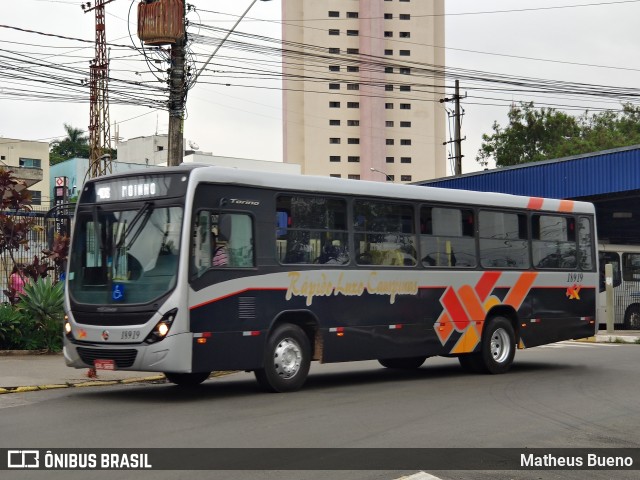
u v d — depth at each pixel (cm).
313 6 11556
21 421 1070
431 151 11894
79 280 1312
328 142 11644
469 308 1662
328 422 1079
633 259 3303
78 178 7312
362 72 11538
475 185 3712
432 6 11819
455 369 1828
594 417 1159
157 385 1506
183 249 1240
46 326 1892
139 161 8669
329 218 1446
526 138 7231
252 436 975
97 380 1501
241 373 1788
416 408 1211
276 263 1359
